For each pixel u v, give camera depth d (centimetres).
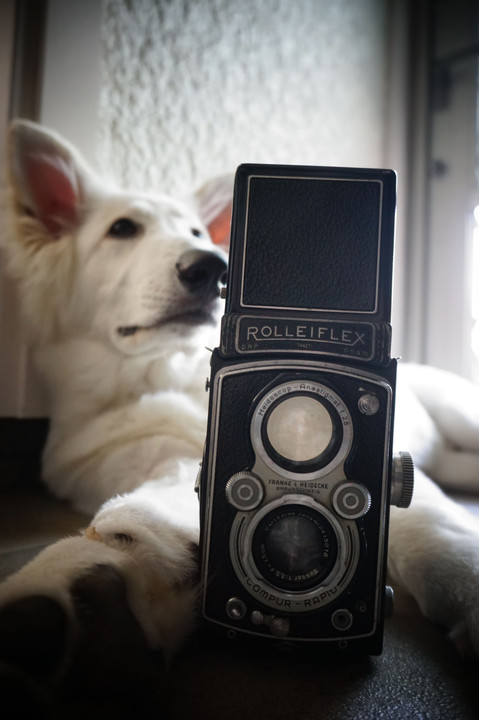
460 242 236
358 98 229
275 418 55
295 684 51
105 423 111
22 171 118
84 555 47
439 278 241
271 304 57
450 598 60
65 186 122
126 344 112
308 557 54
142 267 110
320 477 54
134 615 46
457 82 237
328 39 217
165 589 52
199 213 141
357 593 54
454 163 238
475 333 235
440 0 240
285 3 202
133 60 158
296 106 206
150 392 120
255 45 192
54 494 121
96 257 117
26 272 124
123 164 155
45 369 126
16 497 123
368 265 57
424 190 242
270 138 198
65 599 40
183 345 111
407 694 50
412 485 56
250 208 58
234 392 56
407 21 241
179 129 170
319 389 54
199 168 175
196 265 104
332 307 57
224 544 55
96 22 146
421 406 156
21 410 134
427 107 241
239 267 57
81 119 144
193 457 102
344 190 58
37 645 37
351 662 55
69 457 113
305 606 54
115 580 45
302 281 57
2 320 131
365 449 54
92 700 39
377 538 54
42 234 123
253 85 192
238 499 54
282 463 54
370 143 235
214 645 57
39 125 126
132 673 42
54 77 138
